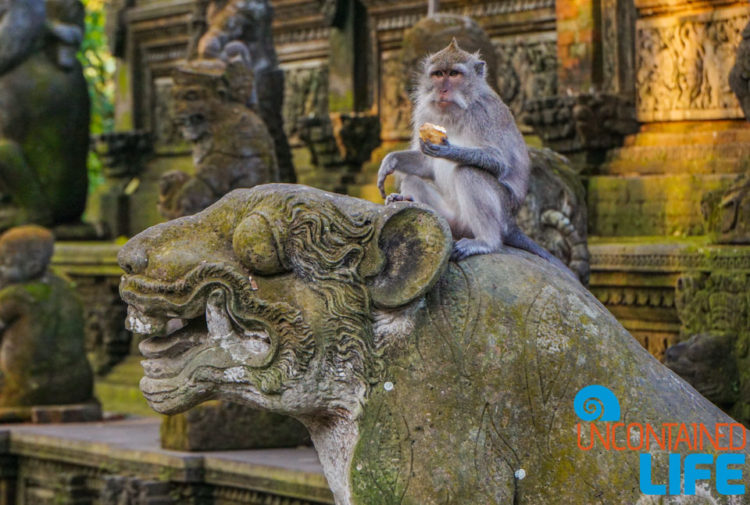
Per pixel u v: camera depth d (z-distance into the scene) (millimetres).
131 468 9367
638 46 10000
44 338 11312
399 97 12102
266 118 11508
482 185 5055
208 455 8992
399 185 5836
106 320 13172
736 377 7574
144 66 15289
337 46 12602
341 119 12078
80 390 11492
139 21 15234
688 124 9656
